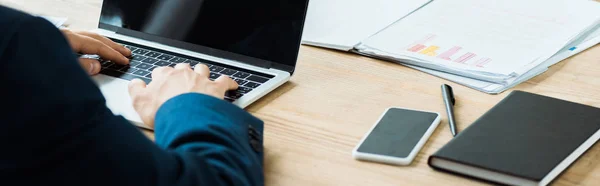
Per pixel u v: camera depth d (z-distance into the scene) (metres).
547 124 0.88
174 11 1.18
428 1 1.36
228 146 0.76
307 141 0.91
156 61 1.12
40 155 0.58
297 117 0.97
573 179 0.81
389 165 0.84
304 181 0.81
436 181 0.81
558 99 0.95
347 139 0.91
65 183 0.60
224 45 1.13
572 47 1.20
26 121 0.57
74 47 1.08
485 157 0.80
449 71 1.10
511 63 1.11
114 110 0.95
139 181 0.63
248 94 1.00
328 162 0.85
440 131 0.92
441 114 0.97
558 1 1.33
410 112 0.96
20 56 0.57
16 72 0.57
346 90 1.05
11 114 0.57
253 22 1.10
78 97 0.59
